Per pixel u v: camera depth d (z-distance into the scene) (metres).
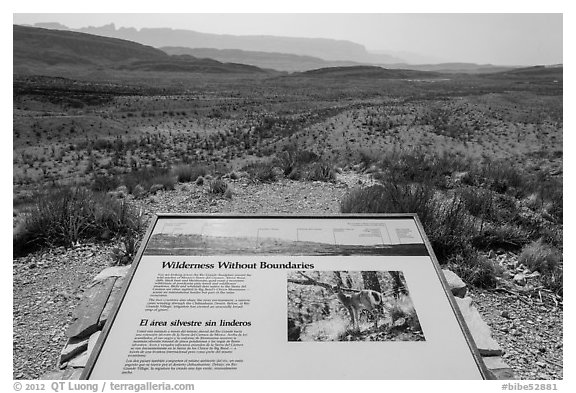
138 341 2.72
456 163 9.90
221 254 3.33
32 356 3.68
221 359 2.61
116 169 17.55
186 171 9.63
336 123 28.58
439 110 34.12
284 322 2.80
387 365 2.57
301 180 8.77
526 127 27.70
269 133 27.28
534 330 4.05
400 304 2.92
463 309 3.84
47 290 4.63
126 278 3.11
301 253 3.33
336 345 2.67
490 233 5.61
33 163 19.77
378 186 6.80
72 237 5.64
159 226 3.63
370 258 3.29
